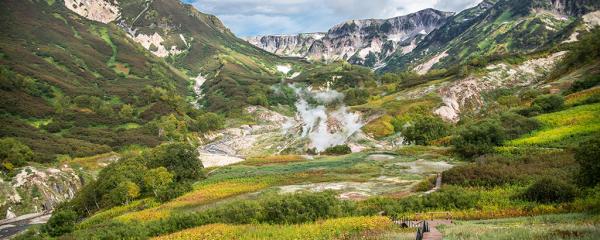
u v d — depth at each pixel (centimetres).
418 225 3152
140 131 17875
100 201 8912
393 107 15938
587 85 10481
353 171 7769
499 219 3173
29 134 15012
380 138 13750
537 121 8462
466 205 4069
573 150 5838
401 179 6644
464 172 5303
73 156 14150
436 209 4100
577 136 7106
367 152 10569
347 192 5800
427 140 10975
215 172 9869
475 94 16362
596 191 3475
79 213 8744
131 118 19638
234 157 13912
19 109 17262
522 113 9750
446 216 3650
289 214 4222
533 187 3891
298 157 11044
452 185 5022
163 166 9319
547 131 7931
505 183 4734
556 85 12262
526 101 12188
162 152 9781
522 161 5616
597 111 8206
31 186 10812
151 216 5919
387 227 3155
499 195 4175
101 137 16562
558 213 3231
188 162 9494
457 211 3844
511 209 3609
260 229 3791
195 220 4662
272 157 11400
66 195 11475
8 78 19100
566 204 3378
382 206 4394
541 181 3891
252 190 6769
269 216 4325
